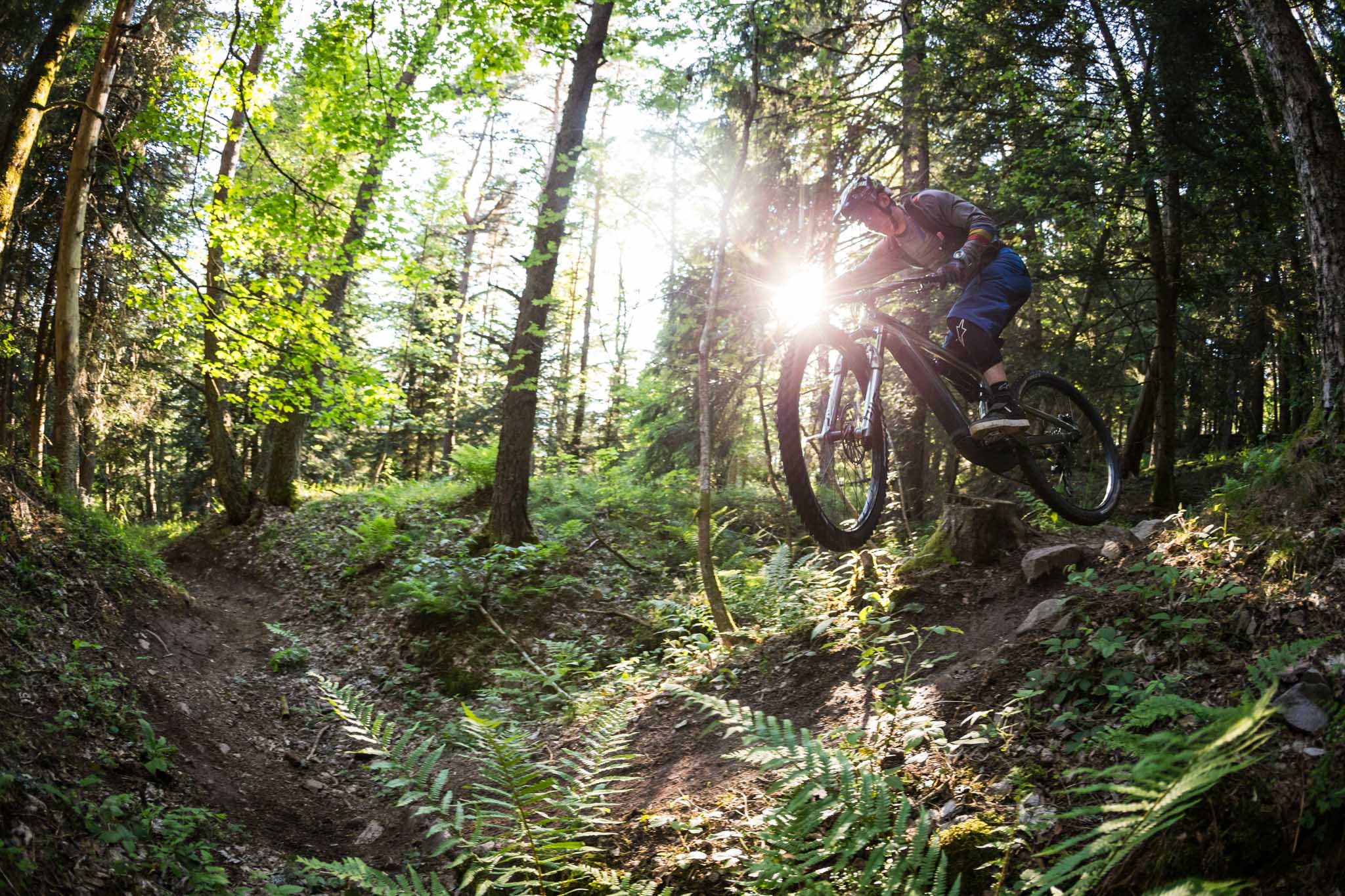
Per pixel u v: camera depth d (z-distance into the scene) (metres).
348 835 5.15
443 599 9.17
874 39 13.83
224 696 6.94
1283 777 2.77
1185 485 13.34
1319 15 9.63
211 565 13.07
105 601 7.01
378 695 8.08
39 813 3.67
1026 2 11.05
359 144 9.04
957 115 12.22
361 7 8.14
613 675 7.59
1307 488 4.12
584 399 24.83
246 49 7.55
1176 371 16.45
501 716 6.99
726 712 3.53
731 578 8.89
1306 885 2.48
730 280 11.48
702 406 7.79
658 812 4.30
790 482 3.45
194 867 4.09
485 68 9.09
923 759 3.87
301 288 9.52
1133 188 11.23
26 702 4.64
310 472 24.73
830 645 5.82
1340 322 4.58
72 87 11.84
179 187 13.70
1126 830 2.37
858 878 3.14
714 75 11.81
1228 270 12.47
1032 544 6.24
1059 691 3.91
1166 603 4.14
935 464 16.23
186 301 8.92
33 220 12.35
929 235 3.98
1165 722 3.34
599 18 10.90
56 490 8.66
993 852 3.13
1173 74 10.38
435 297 19.12
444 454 25.83
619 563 10.96
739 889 3.49
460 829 3.74
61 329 9.17
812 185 12.83
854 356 3.73
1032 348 12.78
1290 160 9.77
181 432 26.09
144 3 11.22
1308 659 3.24
